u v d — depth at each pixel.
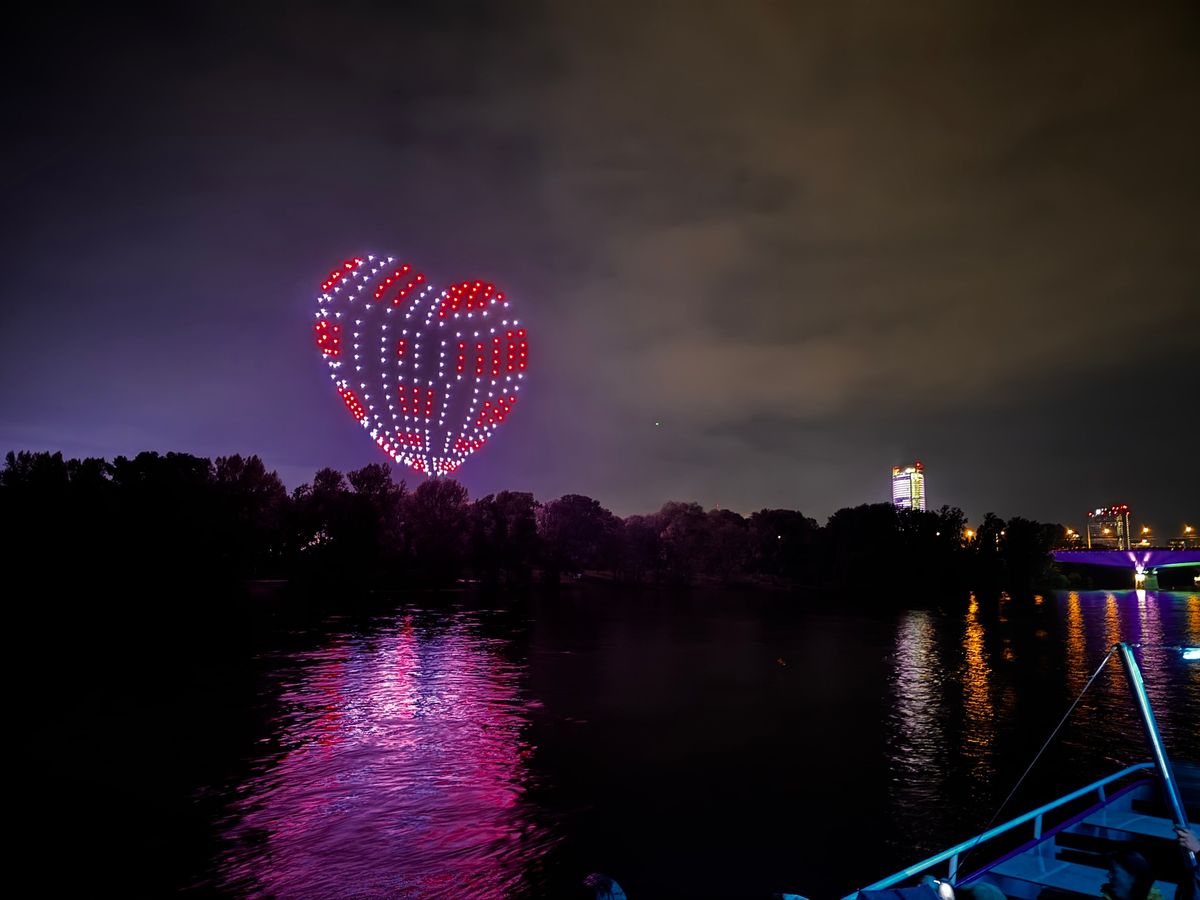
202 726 33.69
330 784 26.45
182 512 73.25
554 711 37.81
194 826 22.66
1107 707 41.09
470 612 84.12
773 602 113.62
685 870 20.23
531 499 125.94
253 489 97.69
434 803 24.80
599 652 57.72
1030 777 28.39
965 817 24.19
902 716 38.16
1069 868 11.66
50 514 65.75
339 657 51.62
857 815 24.16
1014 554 148.88
